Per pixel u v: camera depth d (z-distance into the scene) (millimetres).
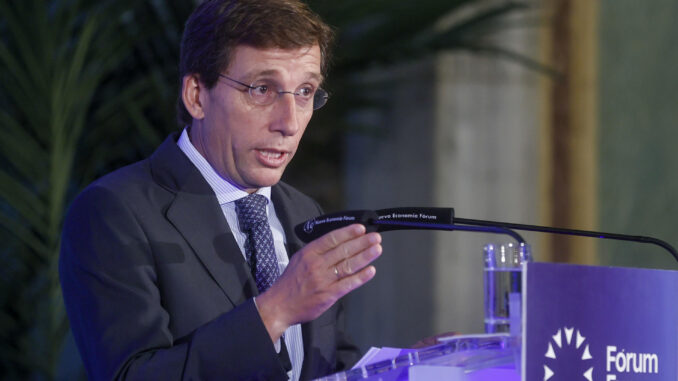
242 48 3660
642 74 11484
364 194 11242
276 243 4129
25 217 7535
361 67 9422
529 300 2664
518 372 2859
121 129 8133
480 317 10562
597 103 11156
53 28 7648
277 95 3707
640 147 11438
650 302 2998
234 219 3957
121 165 8188
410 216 3398
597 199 11148
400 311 10867
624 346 2898
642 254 11281
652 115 11508
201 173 3906
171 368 3215
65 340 7875
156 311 3436
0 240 7484
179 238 3693
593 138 11117
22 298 7535
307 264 3135
